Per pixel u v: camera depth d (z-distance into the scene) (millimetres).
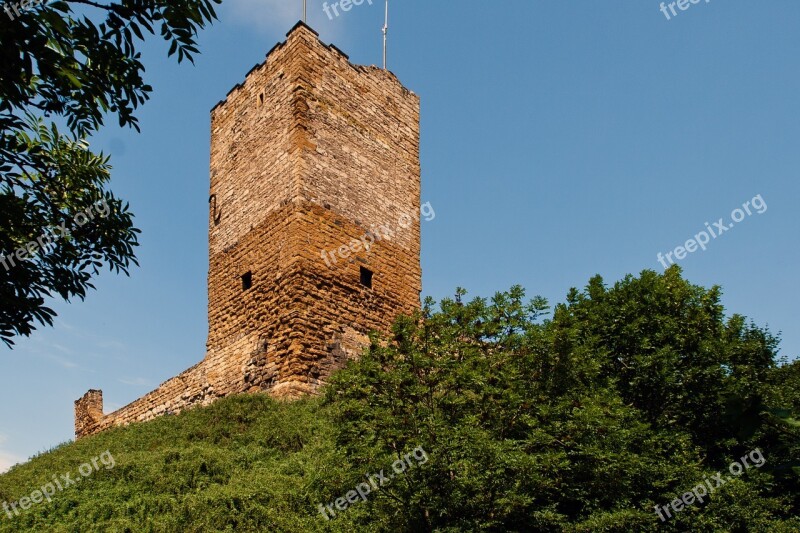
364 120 24094
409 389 10078
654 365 12422
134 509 12422
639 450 10859
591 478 9688
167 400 24688
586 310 13078
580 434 9516
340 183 22484
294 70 22297
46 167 7855
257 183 22922
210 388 22578
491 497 8945
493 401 9961
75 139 8219
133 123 7148
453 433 9250
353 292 21812
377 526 10164
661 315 13312
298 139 21562
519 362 10672
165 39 6641
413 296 24031
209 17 6609
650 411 12516
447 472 9195
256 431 16859
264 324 21031
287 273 20578
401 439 9500
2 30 5707
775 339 14211
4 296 7129
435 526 9141
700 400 12625
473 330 10898
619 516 9109
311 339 20094
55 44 6250
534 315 11258
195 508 12039
